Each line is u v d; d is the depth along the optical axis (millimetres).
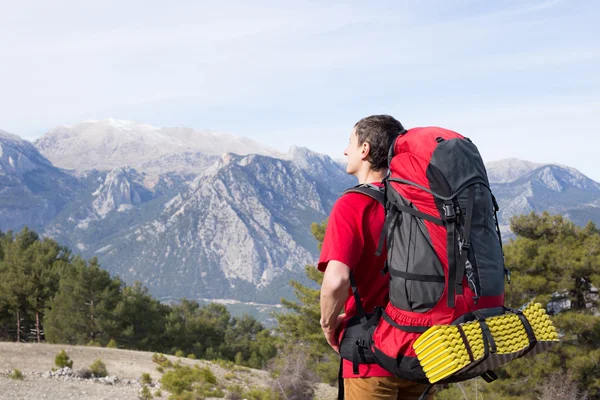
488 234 2010
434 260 1975
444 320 1965
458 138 2139
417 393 2246
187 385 23469
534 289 18297
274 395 19609
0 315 49719
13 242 58188
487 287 1967
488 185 2094
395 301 2043
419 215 2016
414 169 2082
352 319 2234
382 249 2158
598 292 18375
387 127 2391
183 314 85688
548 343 1997
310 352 26703
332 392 21469
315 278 28188
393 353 2023
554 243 19703
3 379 19641
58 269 52469
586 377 16828
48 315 47156
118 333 47531
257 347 74688
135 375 25141
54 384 20203
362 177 2449
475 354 1814
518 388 16359
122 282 57469
